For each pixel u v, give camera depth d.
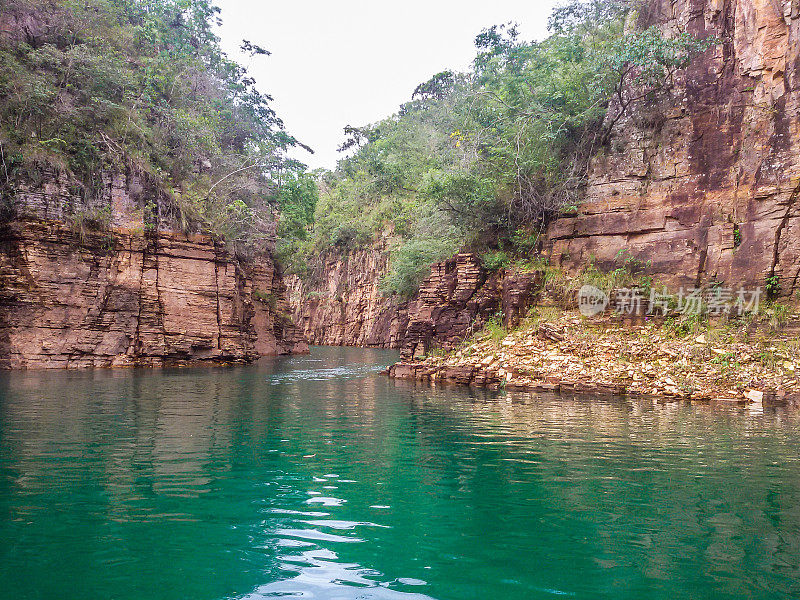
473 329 19.95
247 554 4.18
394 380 18.09
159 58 27.45
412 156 48.50
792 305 15.16
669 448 7.92
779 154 15.91
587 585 3.74
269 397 13.21
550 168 20.62
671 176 18.17
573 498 5.60
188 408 11.09
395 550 4.30
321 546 4.36
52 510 5.04
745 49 17.20
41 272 19.98
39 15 23.55
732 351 14.95
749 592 3.63
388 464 6.90
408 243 33.03
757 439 8.62
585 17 27.19
